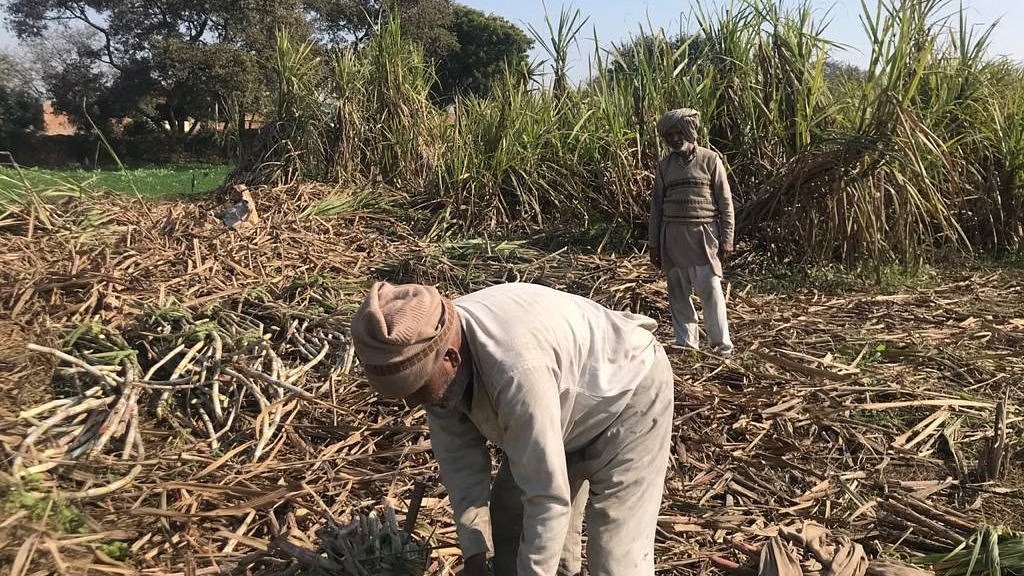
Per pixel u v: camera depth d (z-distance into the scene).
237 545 3.04
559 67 10.66
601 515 2.24
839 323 6.31
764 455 4.02
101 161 36.50
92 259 6.44
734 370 5.13
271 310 5.51
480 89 43.28
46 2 36.16
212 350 4.52
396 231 9.37
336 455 3.80
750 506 3.53
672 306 5.62
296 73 11.80
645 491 2.24
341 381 4.61
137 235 7.59
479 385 1.90
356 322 1.73
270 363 4.63
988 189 9.05
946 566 3.03
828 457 4.02
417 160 11.27
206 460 3.63
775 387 4.83
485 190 9.84
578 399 2.05
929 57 8.11
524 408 1.83
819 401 4.63
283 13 36.12
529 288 2.09
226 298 5.81
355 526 2.87
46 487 3.16
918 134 7.32
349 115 11.33
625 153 9.27
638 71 9.38
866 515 3.47
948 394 4.72
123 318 5.27
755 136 8.49
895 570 2.80
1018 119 9.13
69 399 3.92
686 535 3.27
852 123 7.93
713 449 4.06
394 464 3.77
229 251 7.34
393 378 1.74
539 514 1.89
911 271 7.96
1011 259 8.79
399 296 1.81
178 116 38.47
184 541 2.99
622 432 2.18
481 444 2.25
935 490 3.68
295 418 4.17
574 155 9.86
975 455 4.08
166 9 36.31
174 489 3.29
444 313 1.82
